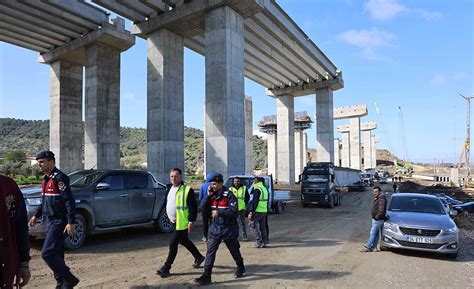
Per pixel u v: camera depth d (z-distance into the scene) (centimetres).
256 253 871
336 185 2581
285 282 621
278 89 5038
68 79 3391
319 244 1016
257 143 13888
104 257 779
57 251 482
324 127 4678
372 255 881
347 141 9950
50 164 498
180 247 911
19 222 277
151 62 2552
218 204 625
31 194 799
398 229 887
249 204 1204
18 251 273
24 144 12044
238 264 641
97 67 2927
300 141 7094
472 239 1222
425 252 936
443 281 663
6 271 250
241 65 2327
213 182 626
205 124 2211
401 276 688
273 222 1536
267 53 3534
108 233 1098
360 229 1361
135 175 1043
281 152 4956
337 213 2011
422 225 870
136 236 1052
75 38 3058
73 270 668
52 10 2552
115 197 950
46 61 3344
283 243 1023
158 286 582
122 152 13312
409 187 4922
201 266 715
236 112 2225
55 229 482
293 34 3300
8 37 3034
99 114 2898
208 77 2216
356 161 8481
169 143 2473
